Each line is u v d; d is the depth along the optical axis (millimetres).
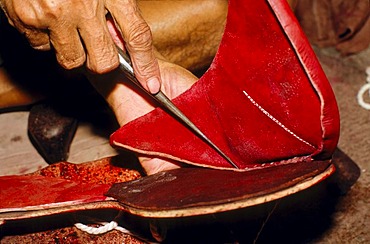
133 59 1065
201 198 887
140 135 1119
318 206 1618
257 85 994
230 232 1226
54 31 1029
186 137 1105
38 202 1065
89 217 1212
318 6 2086
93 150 1721
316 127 922
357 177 1655
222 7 1500
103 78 1241
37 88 1646
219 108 1074
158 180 1072
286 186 867
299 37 846
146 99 1240
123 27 1039
